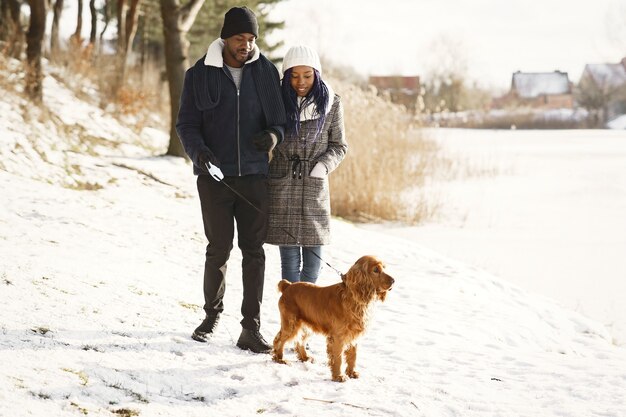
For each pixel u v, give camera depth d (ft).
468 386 14.89
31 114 41.98
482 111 196.34
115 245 24.00
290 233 15.65
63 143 41.14
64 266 19.11
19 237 21.95
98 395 11.42
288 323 14.70
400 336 19.01
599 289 30.09
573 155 88.53
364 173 48.49
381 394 13.60
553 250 37.70
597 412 13.28
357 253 30.40
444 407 13.25
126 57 63.21
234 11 14.69
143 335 14.96
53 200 29.07
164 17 45.57
